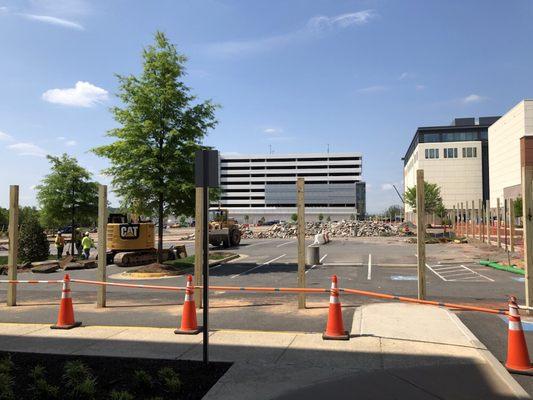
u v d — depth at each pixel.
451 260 23.28
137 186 18.94
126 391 5.26
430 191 90.50
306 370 6.09
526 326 8.84
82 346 7.52
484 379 5.69
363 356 6.68
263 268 20.83
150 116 19.09
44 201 28.03
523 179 10.17
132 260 23.91
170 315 10.35
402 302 11.11
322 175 173.12
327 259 24.66
